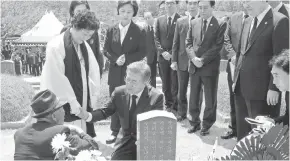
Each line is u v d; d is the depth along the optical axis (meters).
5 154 4.98
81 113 3.70
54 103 2.79
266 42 4.23
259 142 1.98
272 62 2.86
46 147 2.58
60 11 26.25
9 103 6.52
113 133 5.36
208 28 5.38
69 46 3.92
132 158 3.35
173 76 6.86
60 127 2.69
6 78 7.39
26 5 27.03
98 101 6.93
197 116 5.82
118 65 5.46
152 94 3.29
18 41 19.69
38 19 26.92
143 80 3.18
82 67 4.11
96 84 4.29
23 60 18.55
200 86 5.70
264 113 4.45
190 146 5.11
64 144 2.44
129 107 3.34
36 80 13.03
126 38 5.43
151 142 2.46
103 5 21.20
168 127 2.46
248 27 4.42
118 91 3.40
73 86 4.02
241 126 4.78
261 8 4.17
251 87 4.36
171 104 7.27
